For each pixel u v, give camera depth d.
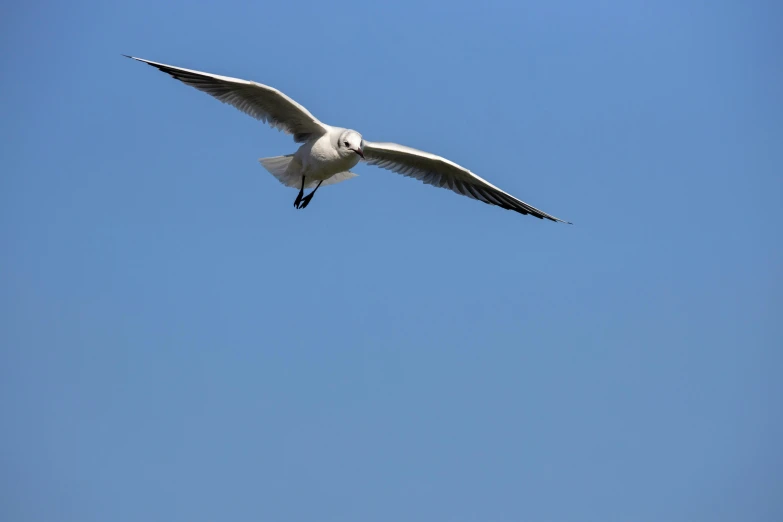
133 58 13.52
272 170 15.16
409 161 15.23
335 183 15.65
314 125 14.29
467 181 15.23
